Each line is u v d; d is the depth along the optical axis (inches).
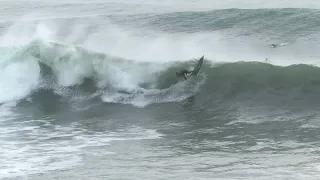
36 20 4237.2
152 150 1507.1
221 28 3575.3
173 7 4763.8
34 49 2425.0
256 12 3735.2
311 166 1288.1
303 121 1792.6
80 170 1328.7
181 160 1392.7
